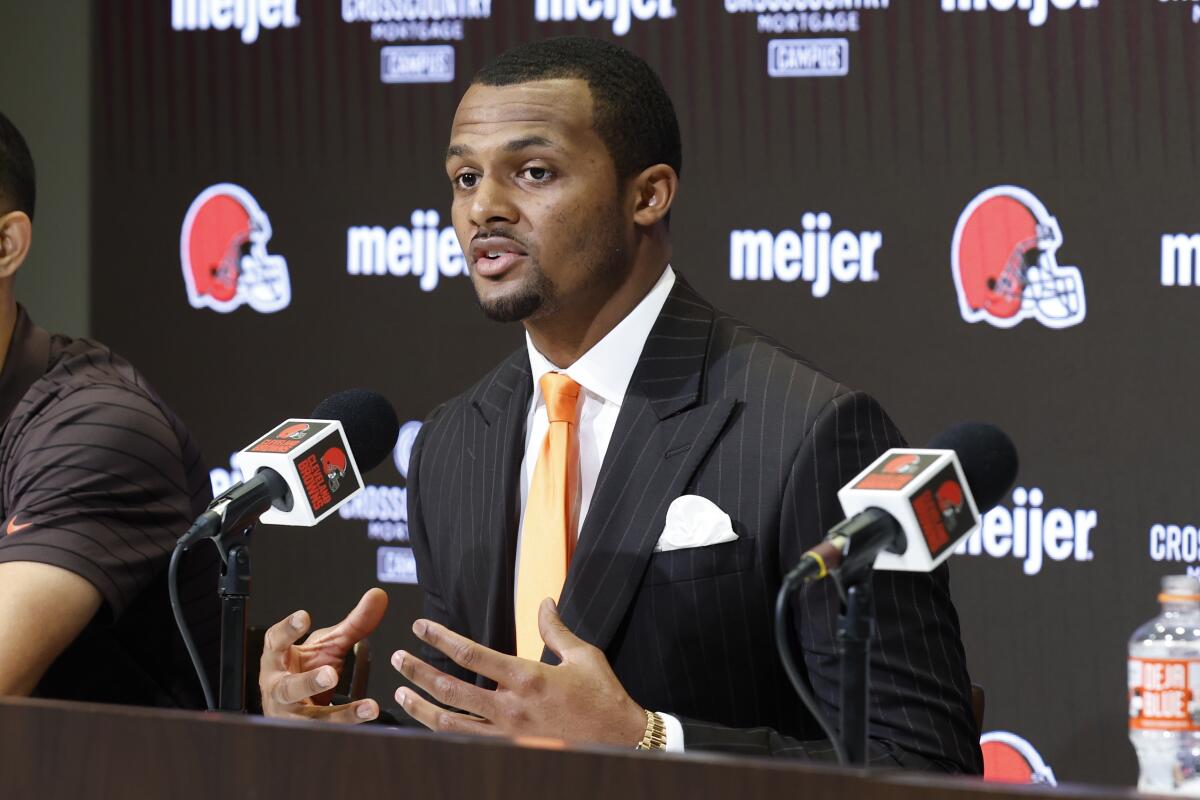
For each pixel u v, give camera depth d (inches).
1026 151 426.0
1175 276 414.6
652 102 259.0
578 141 248.5
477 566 269.9
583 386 263.9
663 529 248.8
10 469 298.5
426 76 482.6
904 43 436.1
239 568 203.9
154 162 506.9
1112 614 420.2
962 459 200.7
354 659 324.5
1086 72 421.1
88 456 290.4
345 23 490.3
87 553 281.7
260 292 498.3
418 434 304.7
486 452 278.5
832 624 235.1
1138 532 418.0
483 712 210.8
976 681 431.5
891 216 437.7
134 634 303.7
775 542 244.7
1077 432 422.6
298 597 489.1
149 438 300.5
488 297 253.0
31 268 515.8
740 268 451.8
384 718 271.4
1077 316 422.3
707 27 453.4
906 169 436.5
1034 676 426.9
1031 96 425.4
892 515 175.0
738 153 451.2
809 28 444.1
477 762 142.1
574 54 255.9
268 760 148.2
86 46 512.4
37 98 516.1
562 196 248.1
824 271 444.1
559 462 260.5
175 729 151.2
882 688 231.5
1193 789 181.0
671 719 221.5
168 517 299.4
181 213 505.0
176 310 505.7
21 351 311.7
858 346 441.1
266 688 237.9
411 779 143.7
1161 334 415.5
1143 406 417.1
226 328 501.4
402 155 485.1
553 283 250.8
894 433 251.6
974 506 185.2
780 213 447.8
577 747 139.8
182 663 310.5
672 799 136.2
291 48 494.9
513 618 264.7
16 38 517.3
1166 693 209.2
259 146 498.0
